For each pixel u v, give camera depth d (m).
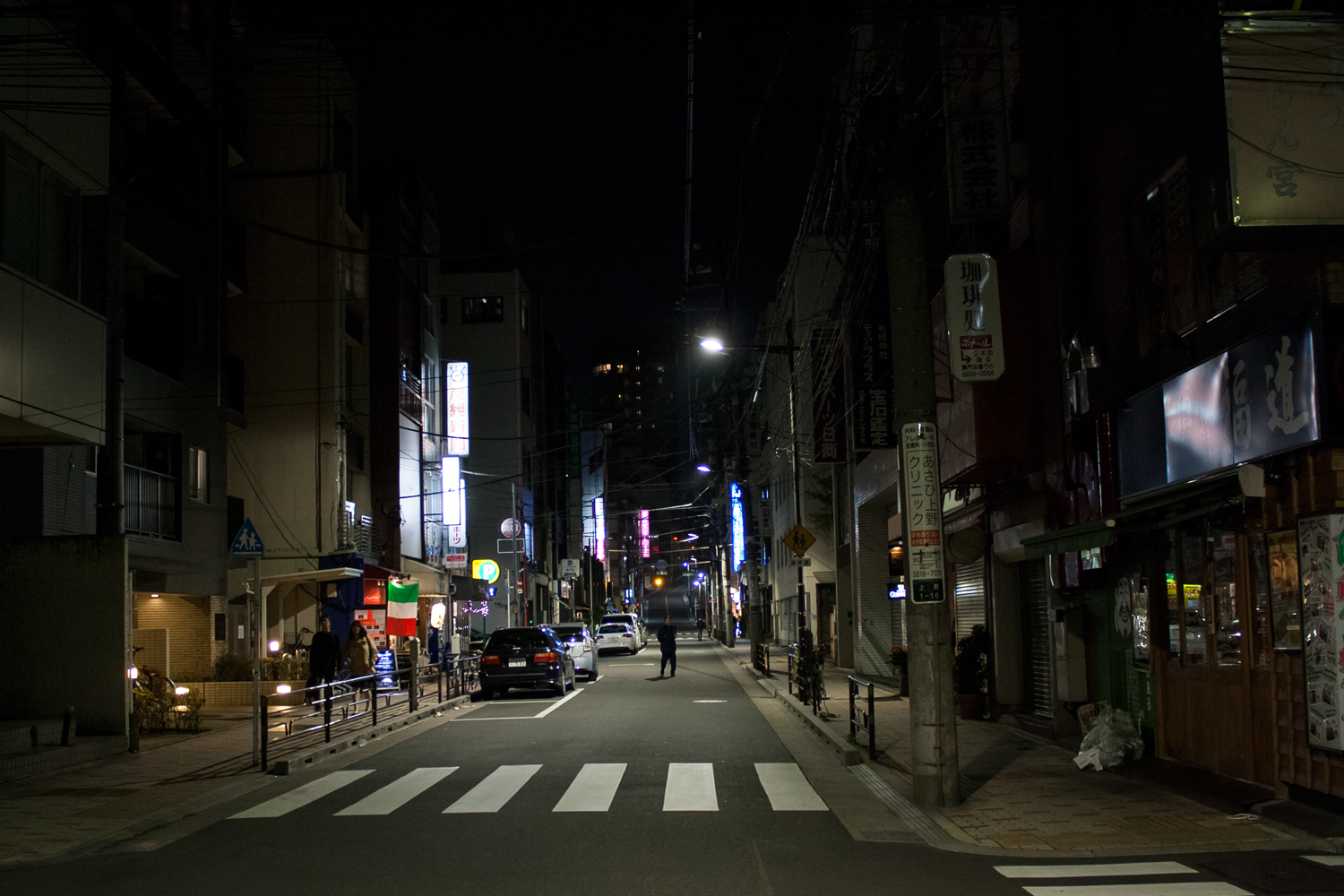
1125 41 12.41
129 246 19.78
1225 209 8.73
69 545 15.68
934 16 9.43
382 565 32.94
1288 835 8.38
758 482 53.59
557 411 70.12
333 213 29.66
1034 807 9.91
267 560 28.56
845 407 27.03
